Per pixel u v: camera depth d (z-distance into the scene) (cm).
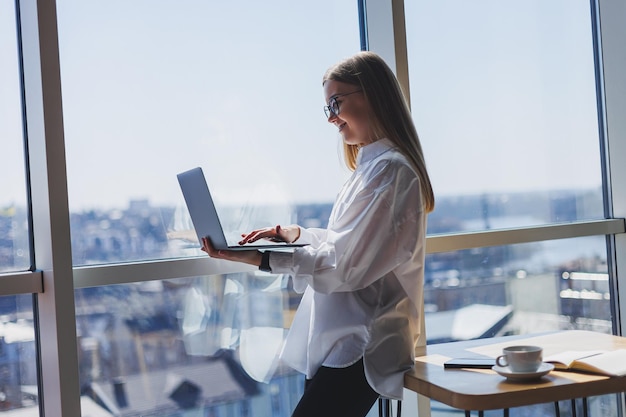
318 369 183
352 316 179
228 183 214
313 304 188
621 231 277
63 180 178
